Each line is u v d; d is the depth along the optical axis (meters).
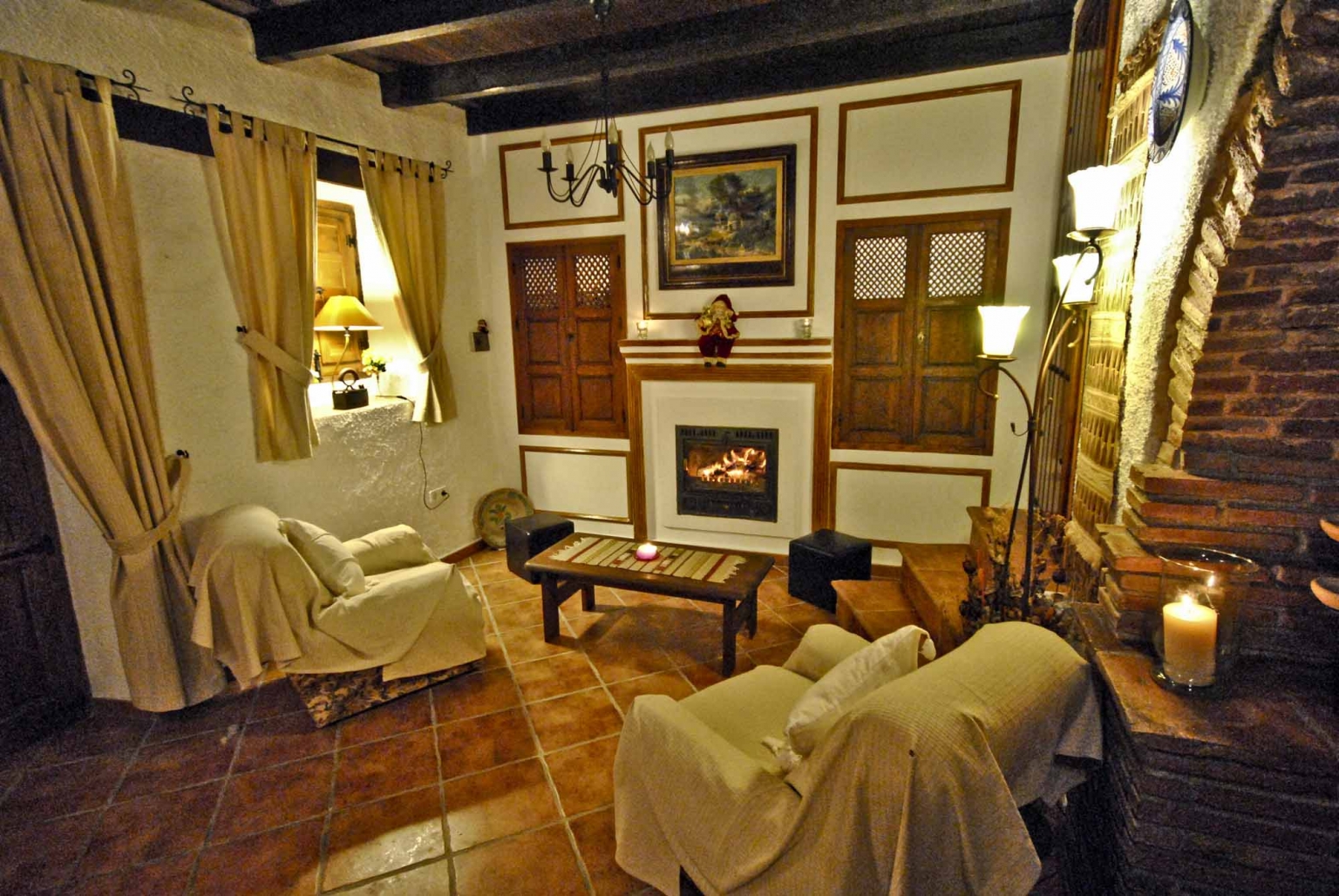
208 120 2.73
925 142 3.48
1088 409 2.50
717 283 3.99
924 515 3.85
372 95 3.62
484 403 4.60
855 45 3.39
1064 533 2.38
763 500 4.18
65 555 2.60
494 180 4.34
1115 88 2.34
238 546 2.40
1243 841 1.32
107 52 2.43
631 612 3.59
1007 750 1.27
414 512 4.04
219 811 2.14
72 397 2.26
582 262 4.30
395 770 2.33
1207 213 1.59
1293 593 1.57
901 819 1.11
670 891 1.71
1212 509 1.62
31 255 2.17
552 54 3.34
